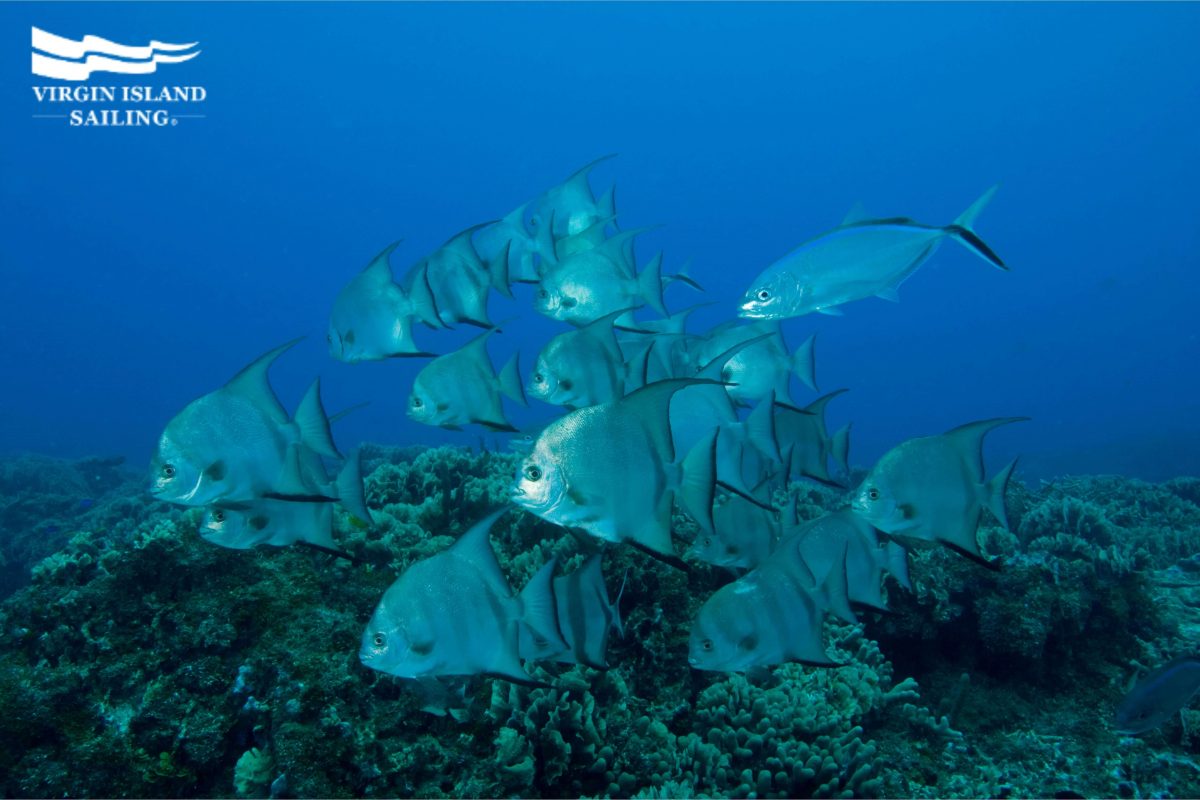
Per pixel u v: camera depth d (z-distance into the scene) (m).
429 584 3.12
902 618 6.85
